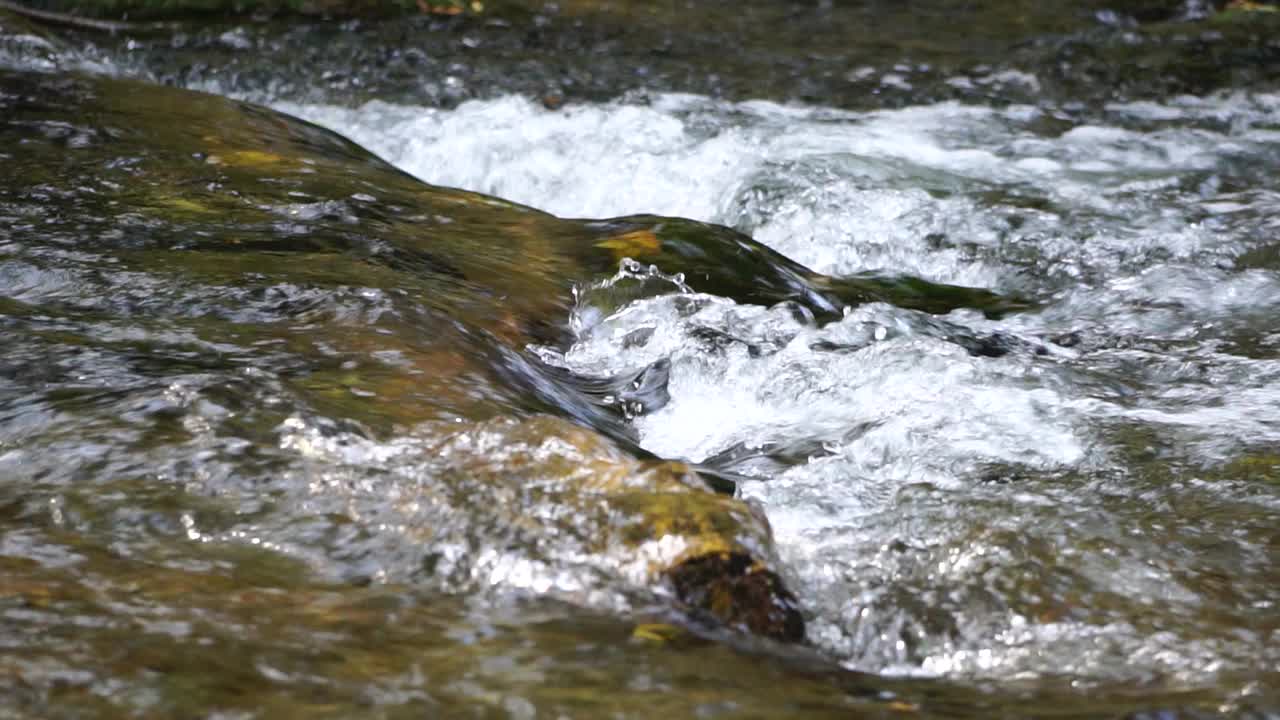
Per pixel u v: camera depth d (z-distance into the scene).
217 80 18.22
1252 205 13.85
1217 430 7.86
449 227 10.66
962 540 6.16
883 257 12.83
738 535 5.38
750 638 5.09
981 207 13.59
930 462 7.32
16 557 5.18
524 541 5.41
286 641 4.66
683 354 8.80
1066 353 9.96
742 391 8.55
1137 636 5.40
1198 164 15.52
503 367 7.81
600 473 5.84
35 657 4.41
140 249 9.02
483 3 22.75
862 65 20.28
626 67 19.78
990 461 7.34
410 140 16.08
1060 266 12.28
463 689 4.41
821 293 10.59
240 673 4.40
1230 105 18.38
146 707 4.15
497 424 6.31
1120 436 7.72
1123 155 15.84
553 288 9.53
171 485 5.78
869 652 5.25
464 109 17.30
